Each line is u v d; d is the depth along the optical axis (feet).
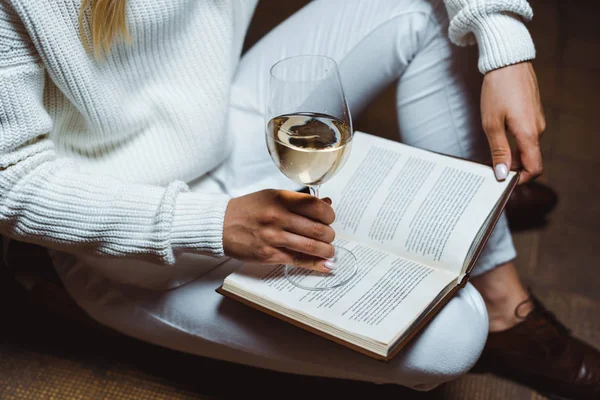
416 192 3.20
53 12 2.64
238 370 4.08
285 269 2.98
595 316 4.53
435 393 3.93
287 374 4.05
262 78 3.74
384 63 3.63
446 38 3.57
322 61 2.79
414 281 2.86
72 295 3.67
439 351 2.98
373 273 2.93
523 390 3.97
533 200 5.28
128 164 3.27
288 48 3.76
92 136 3.17
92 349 4.19
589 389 3.76
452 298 3.06
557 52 7.71
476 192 3.12
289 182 3.60
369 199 3.26
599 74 7.31
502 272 3.85
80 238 2.88
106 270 3.35
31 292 4.17
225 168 3.66
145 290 3.35
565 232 5.31
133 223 2.84
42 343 4.21
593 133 6.45
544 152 6.23
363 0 3.65
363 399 3.90
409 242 3.06
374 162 3.39
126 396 3.90
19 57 2.62
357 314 2.68
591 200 5.63
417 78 3.67
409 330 2.63
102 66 2.92
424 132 3.76
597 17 8.36
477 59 3.61
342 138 2.53
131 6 2.87
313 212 2.79
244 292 2.88
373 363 3.02
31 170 2.81
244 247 2.85
